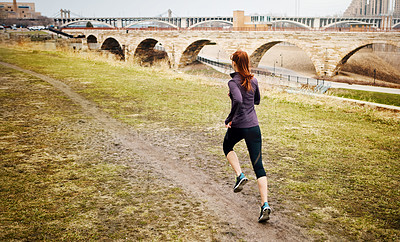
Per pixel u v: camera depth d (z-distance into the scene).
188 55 70.44
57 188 3.96
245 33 56.94
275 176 4.55
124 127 6.96
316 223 3.34
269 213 3.22
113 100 9.72
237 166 3.58
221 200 3.83
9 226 3.07
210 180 4.40
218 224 3.28
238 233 3.13
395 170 4.88
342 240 3.04
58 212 3.39
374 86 46.12
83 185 4.08
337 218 3.45
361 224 3.32
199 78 17.31
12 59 20.64
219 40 60.59
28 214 3.31
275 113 8.96
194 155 5.39
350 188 4.20
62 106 8.73
